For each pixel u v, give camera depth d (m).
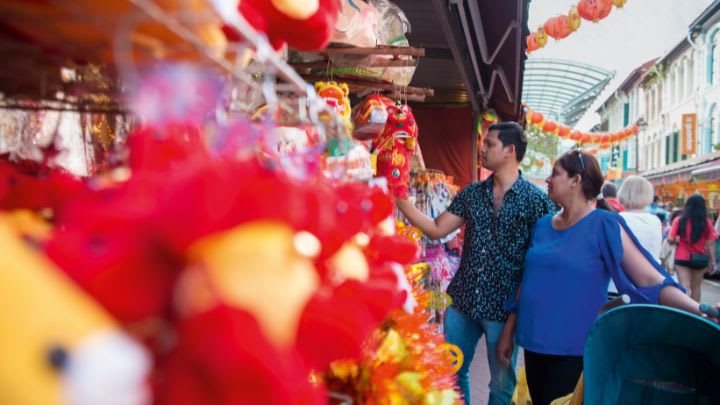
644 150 34.06
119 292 0.45
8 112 0.99
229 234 0.49
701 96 23.92
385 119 2.24
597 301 2.24
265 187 0.52
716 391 1.62
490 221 2.84
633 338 1.70
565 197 2.38
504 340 2.66
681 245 7.13
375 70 2.61
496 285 2.79
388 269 1.00
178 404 0.44
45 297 0.38
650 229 3.92
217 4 0.50
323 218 0.67
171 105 0.58
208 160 0.58
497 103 8.52
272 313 0.48
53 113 1.09
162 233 0.47
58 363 0.35
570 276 2.25
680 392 1.66
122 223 0.46
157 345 0.47
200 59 0.61
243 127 0.69
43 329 0.36
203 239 0.48
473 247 2.88
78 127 1.15
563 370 2.26
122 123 1.19
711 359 1.60
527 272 2.45
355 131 2.27
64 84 0.76
